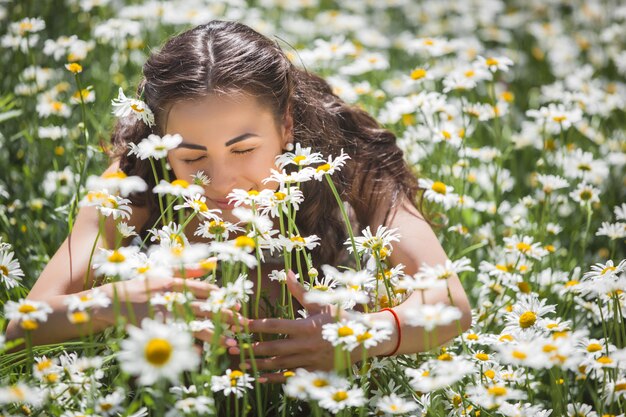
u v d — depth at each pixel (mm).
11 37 3400
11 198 2930
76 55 3230
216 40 2348
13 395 1578
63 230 2701
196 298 1958
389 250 2291
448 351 2215
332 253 2559
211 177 2189
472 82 3090
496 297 2510
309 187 2504
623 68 4293
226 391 1729
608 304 2201
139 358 1386
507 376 1976
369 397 2146
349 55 4484
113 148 2688
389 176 2611
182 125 2176
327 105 2721
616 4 5555
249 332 1998
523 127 3822
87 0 3975
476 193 3359
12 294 2342
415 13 5816
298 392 1680
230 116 2166
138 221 2516
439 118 3367
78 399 1795
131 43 3828
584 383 2080
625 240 3207
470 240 3002
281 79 2348
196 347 1948
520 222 3031
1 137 3145
